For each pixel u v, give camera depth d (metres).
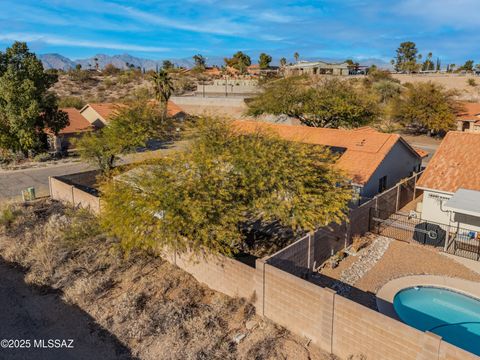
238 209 17.36
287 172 18.05
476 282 17.58
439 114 56.31
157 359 13.09
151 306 15.95
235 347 13.52
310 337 13.59
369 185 26.89
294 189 18.42
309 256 17.91
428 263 19.42
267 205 18.19
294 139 23.02
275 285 14.30
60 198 29.59
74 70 115.25
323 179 19.78
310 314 13.38
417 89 60.66
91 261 19.55
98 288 17.30
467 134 26.98
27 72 45.47
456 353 10.17
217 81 102.19
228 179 17.78
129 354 13.50
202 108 76.12
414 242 21.64
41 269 19.06
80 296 16.83
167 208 16.47
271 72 116.88
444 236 22.31
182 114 64.38
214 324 14.66
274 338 13.78
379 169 27.88
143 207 16.69
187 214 16.38
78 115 56.34
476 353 13.74
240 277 15.71
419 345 10.80
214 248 16.44
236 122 37.44
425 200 24.62
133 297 16.39
